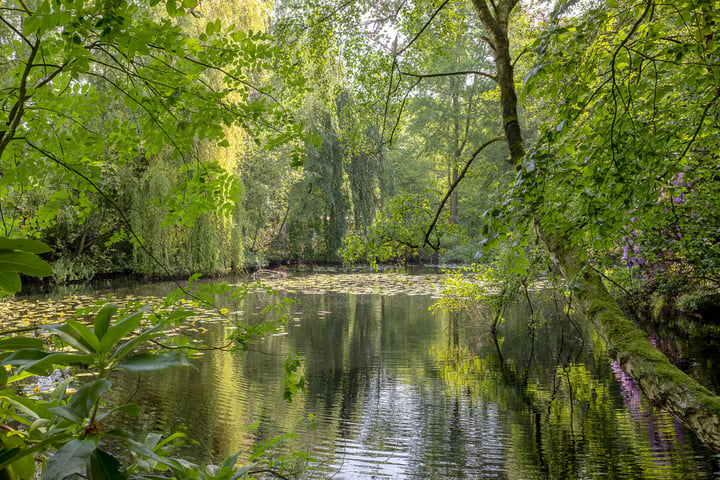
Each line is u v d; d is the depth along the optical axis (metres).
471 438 5.08
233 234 18.62
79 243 17.77
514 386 6.88
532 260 9.00
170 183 14.80
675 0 1.97
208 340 9.02
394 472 4.20
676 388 1.89
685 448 4.81
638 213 2.79
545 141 2.37
